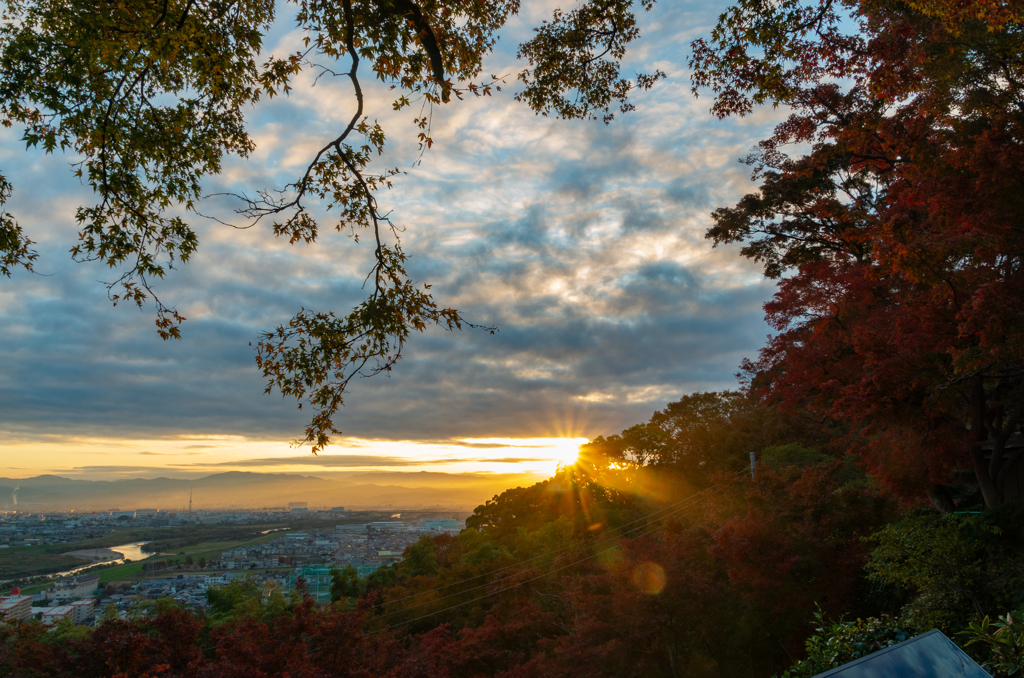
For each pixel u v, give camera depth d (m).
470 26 8.50
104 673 14.12
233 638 15.23
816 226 21.38
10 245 6.86
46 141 7.11
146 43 6.71
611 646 15.41
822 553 15.66
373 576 51.34
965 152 10.78
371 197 6.95
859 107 15.53
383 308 6.64
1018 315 9.31
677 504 34.84
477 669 20.84
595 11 9.38
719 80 10.70
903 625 9.03
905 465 13.35
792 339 16.56
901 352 11.65
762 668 17.16
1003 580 10.88
